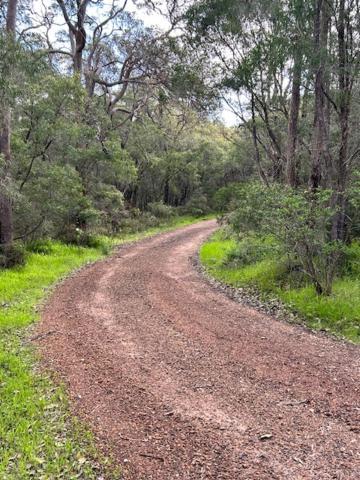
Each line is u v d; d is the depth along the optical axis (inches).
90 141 813.2
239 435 163.8
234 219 546.6
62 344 273.9
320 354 248.1
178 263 620.1
